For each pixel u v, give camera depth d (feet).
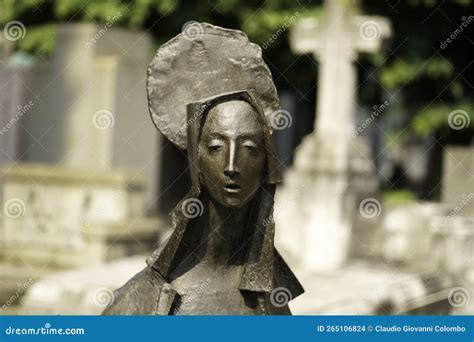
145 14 95.40
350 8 69.72
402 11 97.76
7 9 100.53
